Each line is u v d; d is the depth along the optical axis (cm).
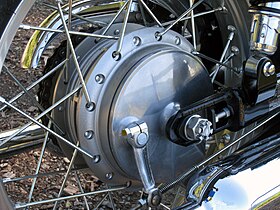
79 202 182
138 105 117
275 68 136
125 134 113
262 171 121
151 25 142
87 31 131
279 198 122
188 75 122
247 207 117
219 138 147
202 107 121
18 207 118
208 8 141
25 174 196
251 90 127
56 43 244
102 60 115
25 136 140
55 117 125
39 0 134
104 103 115
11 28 103
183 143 120
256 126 133
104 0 133
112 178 122
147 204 116
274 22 122
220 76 144
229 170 120
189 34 145
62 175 194
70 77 122
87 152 117
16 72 248
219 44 146
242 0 137
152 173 122
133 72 115
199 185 117
